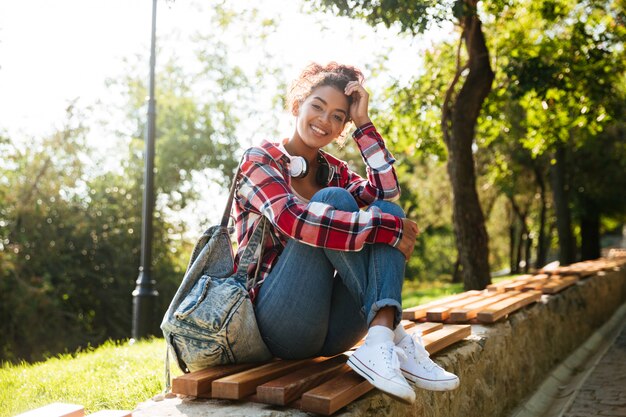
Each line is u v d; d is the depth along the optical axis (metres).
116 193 20.84
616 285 11.01
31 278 17.52
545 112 12.89
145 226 8.73
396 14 6.43
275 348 2.50
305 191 2.71
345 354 2.72
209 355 2.37
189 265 2.45
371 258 2.34
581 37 11.18
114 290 19.77
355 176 2.90
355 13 6.70
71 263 19.14
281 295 2.36
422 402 2.79
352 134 2.73
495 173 21.30
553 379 5.38
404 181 27.77
